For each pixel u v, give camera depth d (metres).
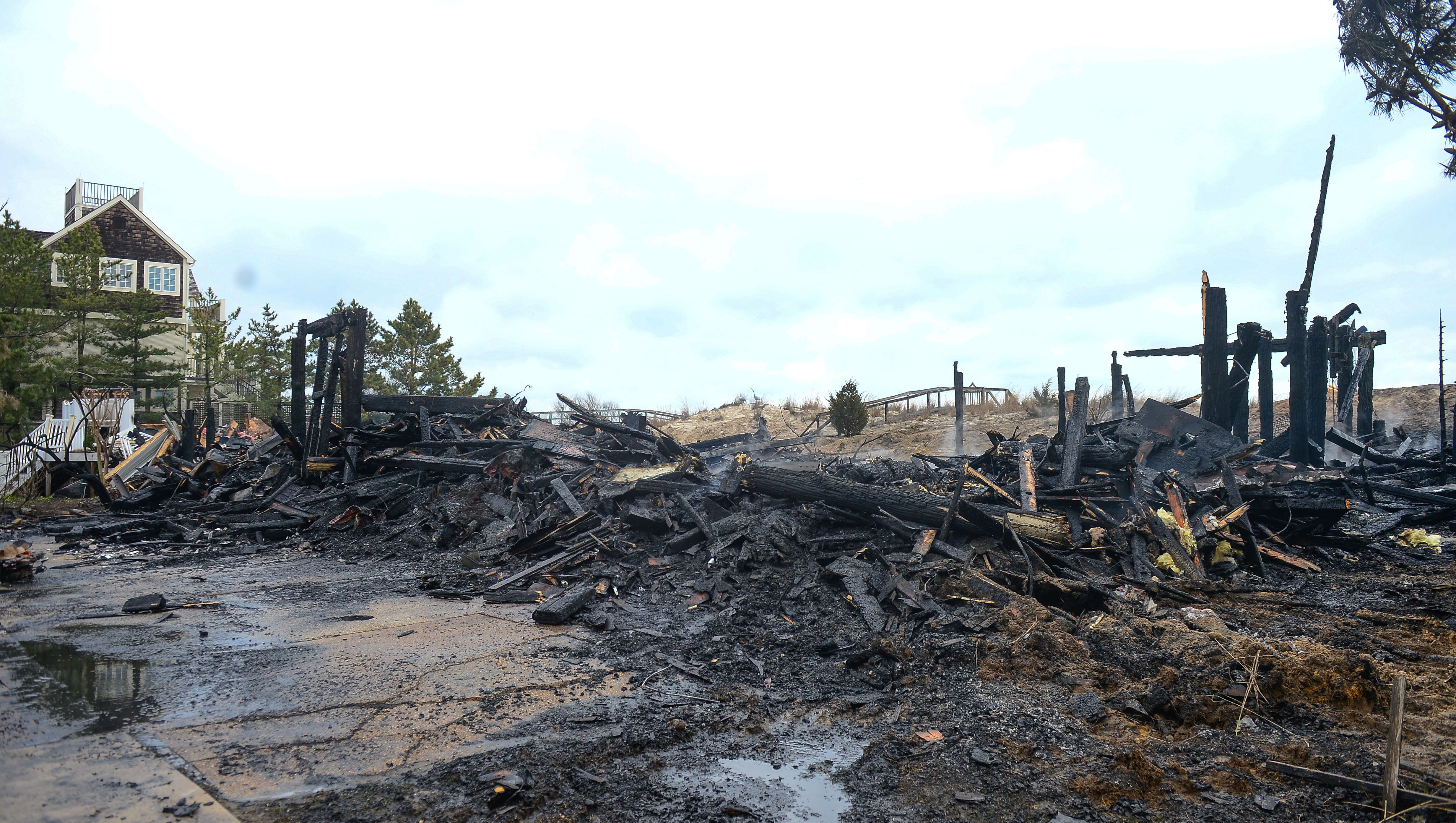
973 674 5.34
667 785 3.75
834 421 26.16
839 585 7.60
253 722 4.50
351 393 18.08
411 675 5.46
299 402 19.62
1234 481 9.27
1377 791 3.52
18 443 20.33
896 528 8.51
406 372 48.47
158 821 3.26
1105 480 9.59
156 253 41.09
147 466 20.70
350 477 15.58
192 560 11.21
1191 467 11.34
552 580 8.79
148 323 35.81
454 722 4.54
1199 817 3.41
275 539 13.23
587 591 7.77
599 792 3.65
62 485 20.69
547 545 10.34
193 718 4.54
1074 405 10.41
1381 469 14.32
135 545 12.41
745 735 4.41
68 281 33.94
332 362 18.06
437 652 6.09
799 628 6.66
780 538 8.52
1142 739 4.23
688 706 4.85
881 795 3.65
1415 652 5.63
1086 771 3.85
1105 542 8.22
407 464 14.59
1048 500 9.28
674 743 4.29
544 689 5.17
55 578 9.63
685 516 10.12
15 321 20.78
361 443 16.42
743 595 7.69
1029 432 21.73
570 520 10.72
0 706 4.67
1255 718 4.46
